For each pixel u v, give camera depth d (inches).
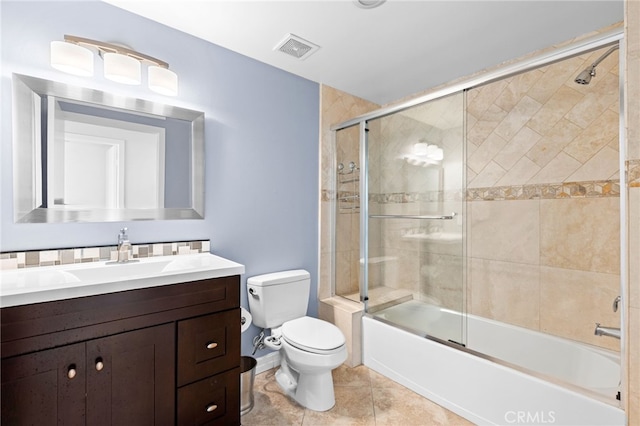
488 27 71.9
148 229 69.7
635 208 47.6
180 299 53.3
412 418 69.4
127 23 66.7
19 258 55.4
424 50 82.1
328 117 105.7
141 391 49.6
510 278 87.0
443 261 85.3
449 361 72.7
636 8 47.6
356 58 86.6
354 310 94.7
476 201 94.0
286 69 93.0
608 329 58.8
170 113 72.2
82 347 44.8
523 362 80.0
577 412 54.7
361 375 88.0
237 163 83.9
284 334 75.4
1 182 54.6
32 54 56.9
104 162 64.7
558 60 60.8
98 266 59.7
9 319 39.9
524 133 83.9
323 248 104.7
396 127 95.7
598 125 72.2
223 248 81.4
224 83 81.2
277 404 74.3
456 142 83.0
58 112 59.7
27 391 41.1
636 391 47.3
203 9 66.1
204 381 56.1
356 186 104.6
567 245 77.1
